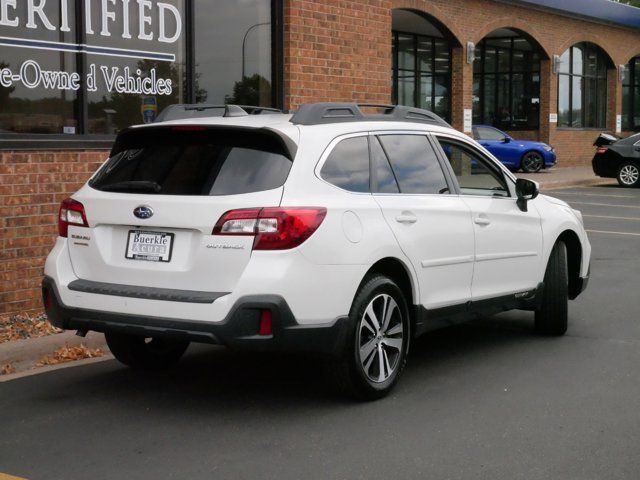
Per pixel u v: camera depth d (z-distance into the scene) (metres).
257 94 11.00
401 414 5.52
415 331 6.12
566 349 7.24
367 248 5.56
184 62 10.08
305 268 5.20
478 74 34.19
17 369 6.73
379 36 12.31
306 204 5.29
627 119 39.97
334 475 4.52
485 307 6.84
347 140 5.83
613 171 25.69
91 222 5.60
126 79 9.44
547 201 7.77
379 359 5.79
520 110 33.41
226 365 6.74
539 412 5.55
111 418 5.49
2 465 4.70
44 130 8.70
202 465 4.67
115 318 5.38
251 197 5.21
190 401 5.83
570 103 34.62
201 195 5.28
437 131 6.67
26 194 8.20
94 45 9.08
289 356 6.99
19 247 8.18
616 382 6.24
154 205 5.35
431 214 6.20
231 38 10.61
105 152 8.87
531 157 29.17
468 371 6.55
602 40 34.81
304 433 5.17
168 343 6.64
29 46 8.53
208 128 5.51
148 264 5.39
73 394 6.02
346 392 5.69
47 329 7.64
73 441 5.07
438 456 4.78
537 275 7.39
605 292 9.80
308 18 11.30
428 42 31.22
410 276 6.00
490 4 28.06
